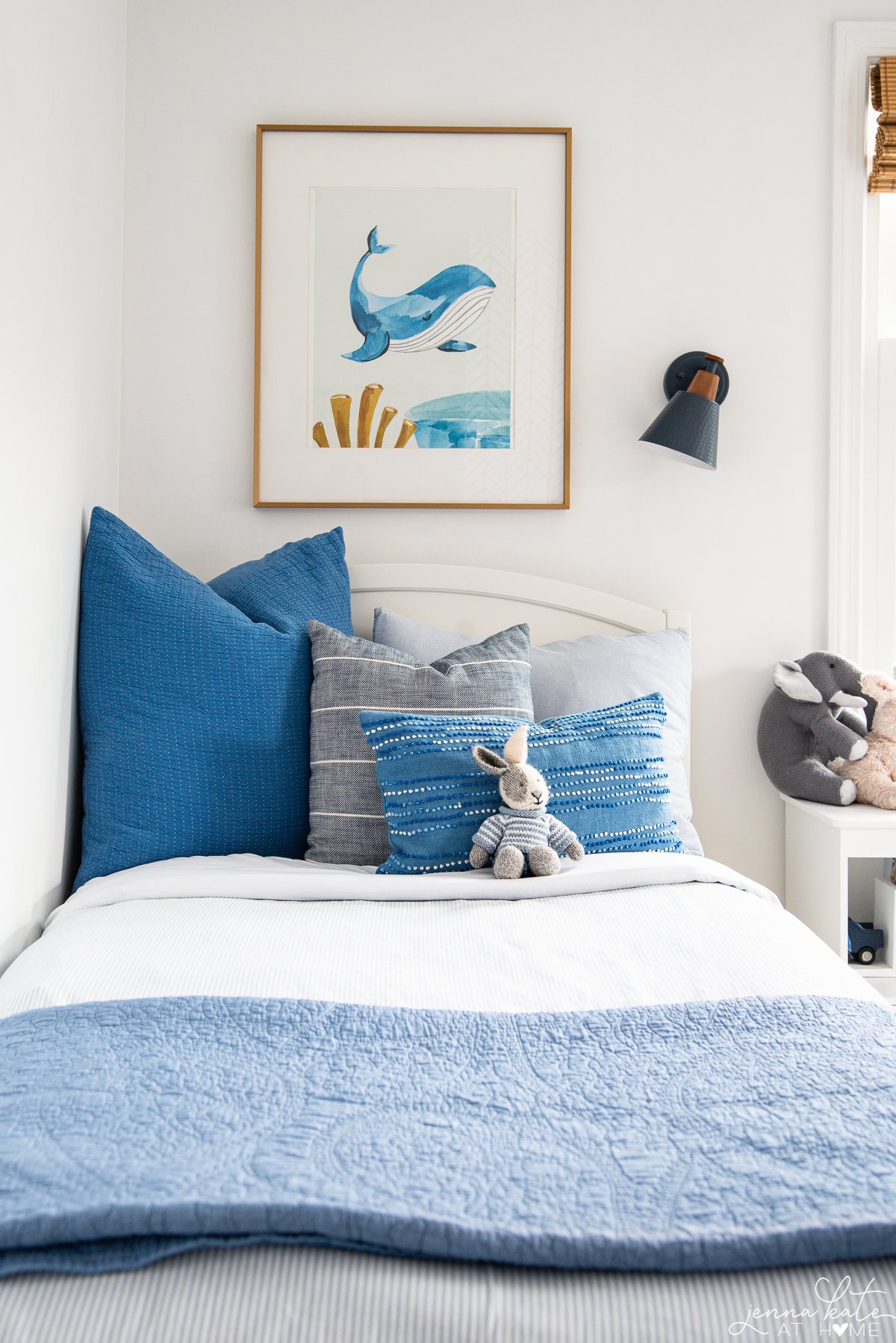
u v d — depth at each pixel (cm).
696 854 190
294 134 219
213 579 219
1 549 143
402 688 178
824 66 222
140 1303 71
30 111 154
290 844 182
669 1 222
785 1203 75
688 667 209
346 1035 102
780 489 225
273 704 181
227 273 221
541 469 223
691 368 219
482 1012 107
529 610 220
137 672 176
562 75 222
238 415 223
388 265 221
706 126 222
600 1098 91
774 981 117
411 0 220
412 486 223
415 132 219
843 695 209
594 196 223
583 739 172
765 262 224
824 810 203
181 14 220
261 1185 77
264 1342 69
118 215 214
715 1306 71
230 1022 104
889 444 226
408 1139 84
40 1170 78
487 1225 73
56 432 169
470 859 159
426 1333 69
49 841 167
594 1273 73
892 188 221
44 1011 107
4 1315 71
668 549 225
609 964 123
